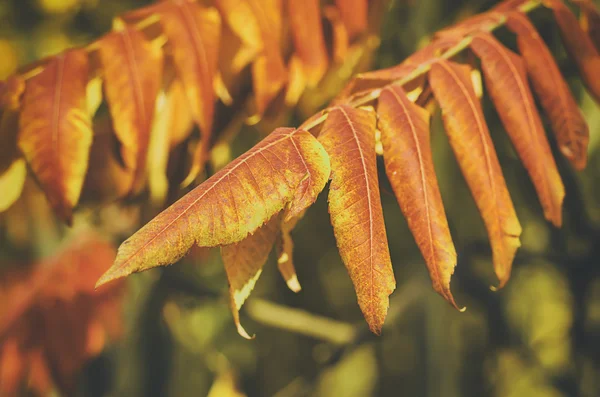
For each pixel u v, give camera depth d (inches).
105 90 18.8
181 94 20.6
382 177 23.1
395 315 32.4
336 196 14.4
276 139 14.6
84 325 26.8
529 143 17.4
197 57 19.3
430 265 14.9
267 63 20.5
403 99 15.9
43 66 19.1
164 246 13.4
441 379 32.4
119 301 28.0
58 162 18.2
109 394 34.5
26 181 25.4
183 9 19.7
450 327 33.0
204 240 13.7
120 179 23.1
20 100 18.6
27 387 26.2
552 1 19.8
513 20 19.1
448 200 32.6
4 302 27.3
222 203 13.9
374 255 14.2
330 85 25.2
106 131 23.3
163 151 20.6
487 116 33.2
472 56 18.4
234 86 21.6
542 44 18.8
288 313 33.6
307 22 21.2
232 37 21.3
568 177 34.6
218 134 21.6
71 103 18.4
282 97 21.6
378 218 14.4
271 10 20.7
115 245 28.9
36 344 26.4
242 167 14.2
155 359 35.3
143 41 19.2
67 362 26.4
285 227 15.2
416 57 18.2
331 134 14.9
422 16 31.4
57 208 18.1
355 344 32.9
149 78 19.0
